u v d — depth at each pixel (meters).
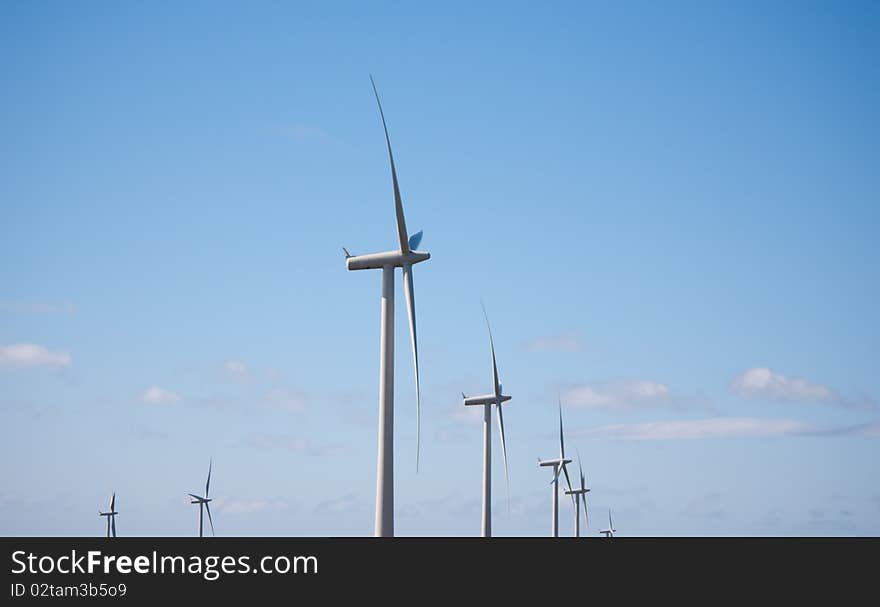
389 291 135.62
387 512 129.38
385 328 133.88
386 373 132.62
